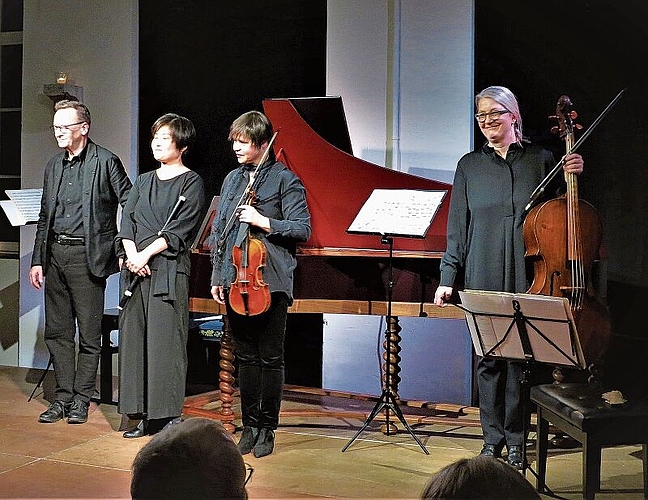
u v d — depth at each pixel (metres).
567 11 4.90
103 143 6.14
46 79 6.23
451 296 4.35
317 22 5.68
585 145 4.85
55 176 4.85
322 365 5.60
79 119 4.74
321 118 4.71
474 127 5.21
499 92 4.02
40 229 4.91
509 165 4.02
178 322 4.48
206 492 1.63
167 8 6.03
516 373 4.03
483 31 5.14
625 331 4.75
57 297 4.89
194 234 4.55
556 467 4.11
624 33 4.75
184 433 1.69
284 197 4.11
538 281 3.90
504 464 1.60
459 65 5.19
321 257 4.46
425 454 4.30
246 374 4.20
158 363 4.43
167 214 4.48
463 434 4.68
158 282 4.43
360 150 5.43
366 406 5.25
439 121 5.25
